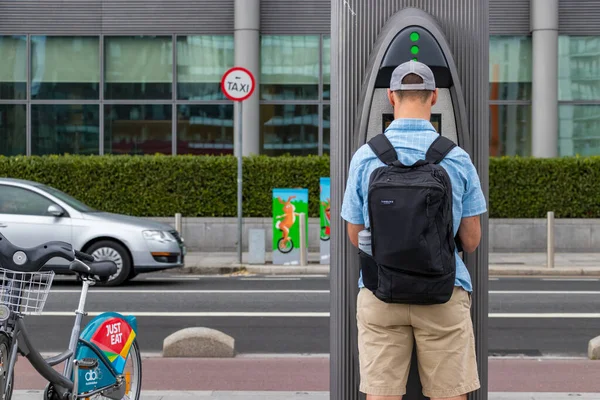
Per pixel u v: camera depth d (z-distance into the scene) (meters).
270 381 7.68
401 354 4.15
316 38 23.27
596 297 13.66
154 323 11.12
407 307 4.05
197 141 23.36
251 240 18.48
